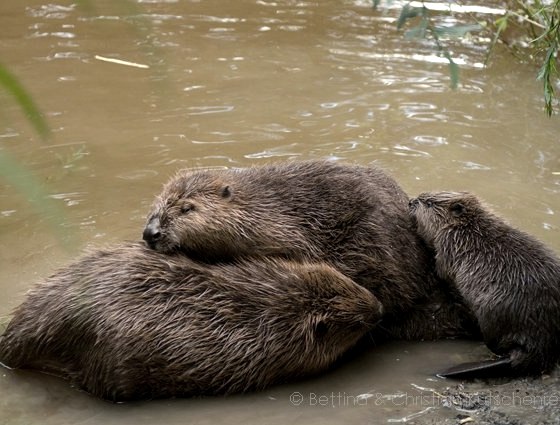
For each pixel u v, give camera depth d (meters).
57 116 11.40
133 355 6.44
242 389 6.68
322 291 6.89
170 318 6.52
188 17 14.77
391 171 10.12
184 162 10.28
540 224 9.05
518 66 13.05
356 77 12.76
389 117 11.53
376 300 7.11
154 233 7.36
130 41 13.71
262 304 6.73
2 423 6.31
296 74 12.80
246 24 14.59
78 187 9.72
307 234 7.64
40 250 8.70
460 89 12.39
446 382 6.90
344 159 10.36
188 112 11.59
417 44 13.84
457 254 7.38
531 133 11.18
